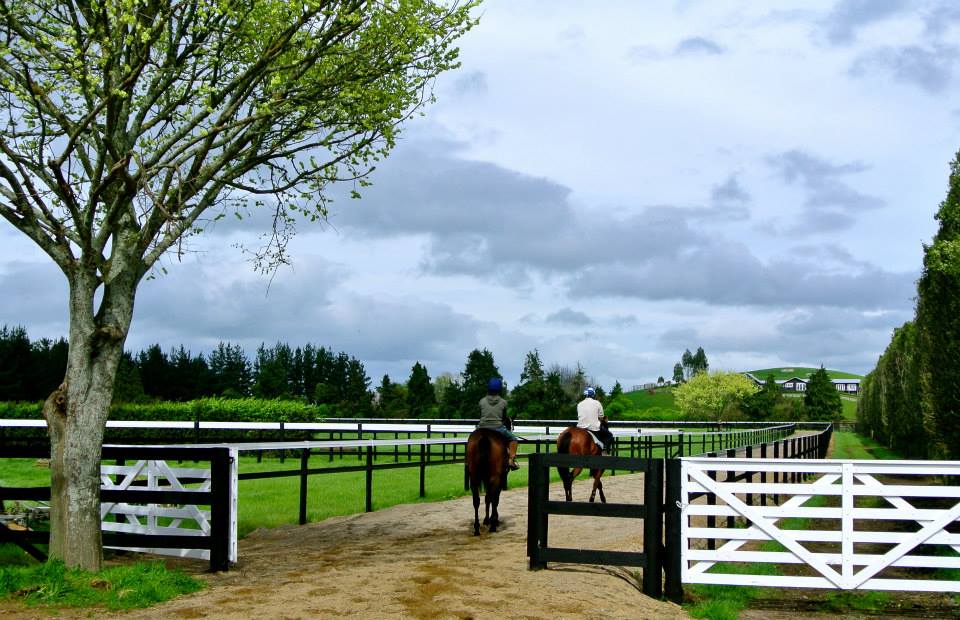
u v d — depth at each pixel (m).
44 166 8.98
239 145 9.82
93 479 8.70
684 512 8.98
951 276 18.84
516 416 53.69
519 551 10.38
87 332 8.77
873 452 37.44
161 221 9.16
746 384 79.69
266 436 27.34
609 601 7.95
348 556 10.29
